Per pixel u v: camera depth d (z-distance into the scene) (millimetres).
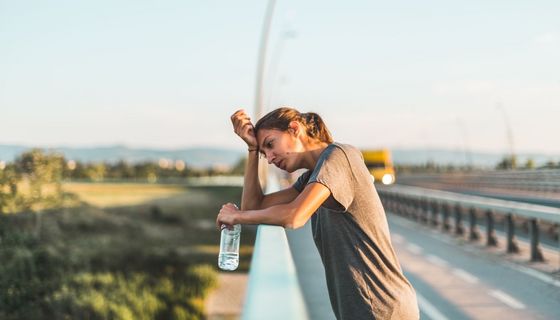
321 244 3074
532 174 42281
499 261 13445
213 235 66812
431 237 18891
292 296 1979
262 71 37500
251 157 3205
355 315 2926
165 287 35781
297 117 3119
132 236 54812
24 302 29188
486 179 52406
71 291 31000
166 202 100875
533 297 9602
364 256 2902
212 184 177875
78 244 41938
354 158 2859
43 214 41719
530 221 13266
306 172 3334
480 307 8992
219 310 32000
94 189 107500
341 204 2787
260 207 3322
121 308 30344
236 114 3182
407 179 75812
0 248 32094
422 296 9820
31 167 38938
